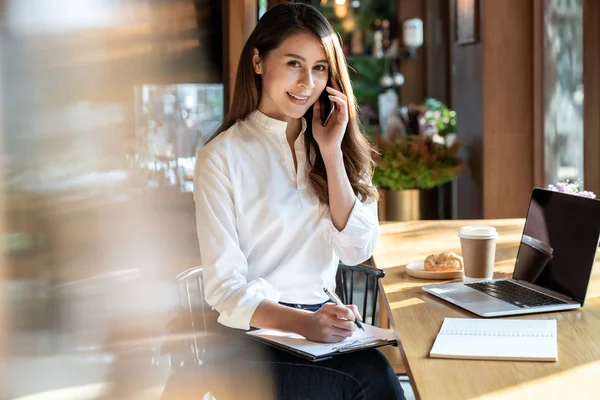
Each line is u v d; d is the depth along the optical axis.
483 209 5.54
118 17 1.00
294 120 1.99
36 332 0.79
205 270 1.80
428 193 6.16
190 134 2.98
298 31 1.86
